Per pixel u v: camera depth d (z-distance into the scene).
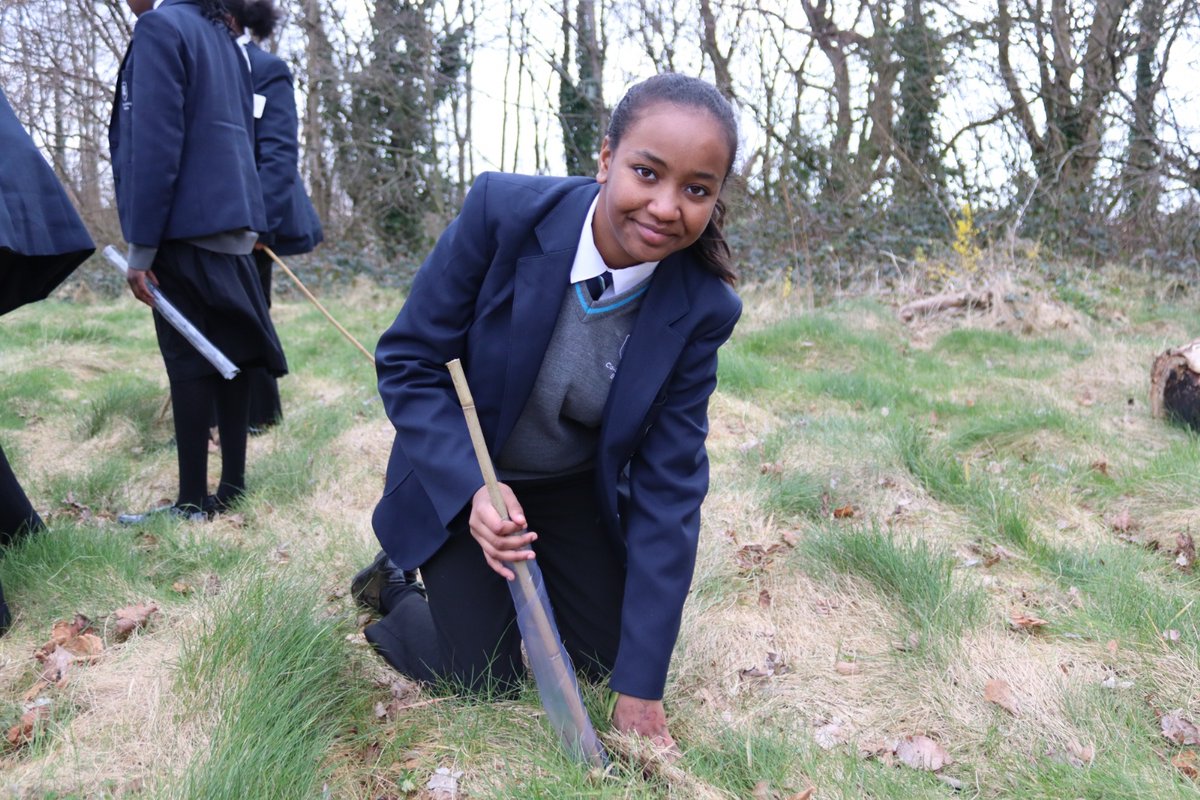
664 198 1.76
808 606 2.89
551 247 1.99
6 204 2.47
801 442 4.32
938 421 5.12
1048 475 4.11
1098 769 2.08
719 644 2.66
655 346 2.03
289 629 2.32
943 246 9.84
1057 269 9.10
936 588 2.83
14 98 13.07
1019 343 7.13
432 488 2.01
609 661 2.39
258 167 4.07
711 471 4.09
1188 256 9.90
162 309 3.39
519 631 2.35
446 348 2.10
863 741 2.27
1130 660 2.59
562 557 2.37
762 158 11.96
